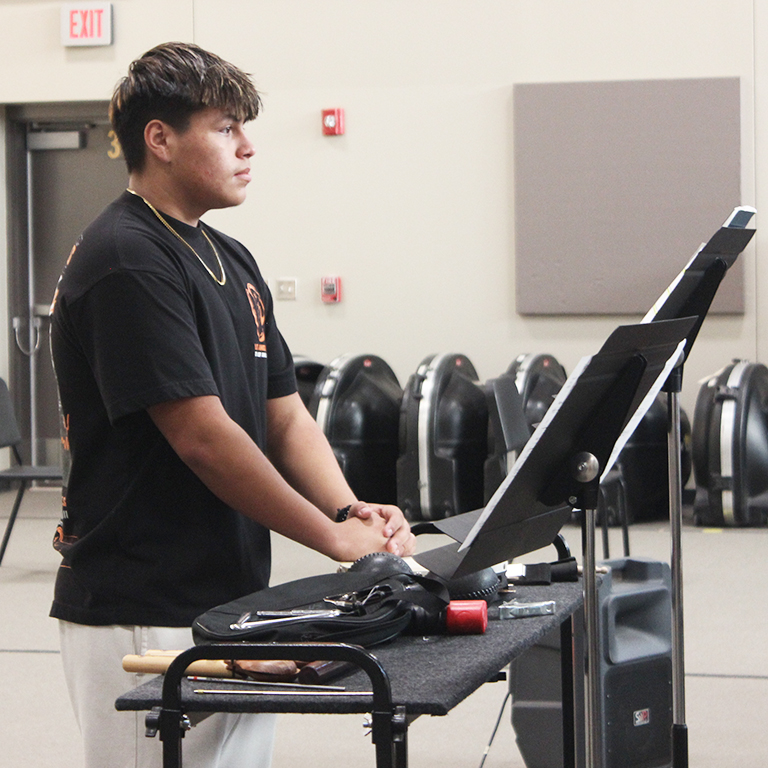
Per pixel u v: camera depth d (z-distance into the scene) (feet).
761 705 15.15
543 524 7.48
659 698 12.34
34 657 17.93
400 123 34.63
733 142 32.91
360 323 35.01
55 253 37.88
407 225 34.71
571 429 7.04
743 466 27.89
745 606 20.13
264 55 35.12
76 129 37.40
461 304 34.55
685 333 7.67
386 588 7.39
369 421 29.37
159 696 6.24
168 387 7.59
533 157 33.73
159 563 8.01
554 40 33.76
